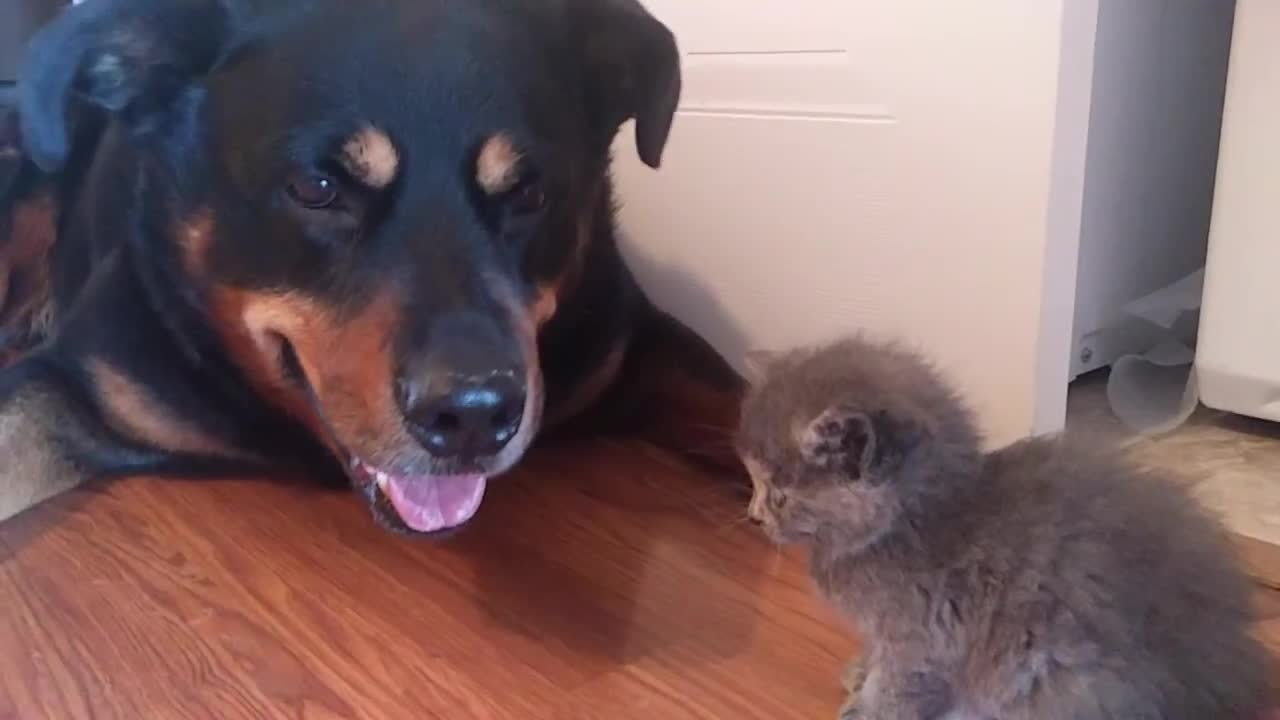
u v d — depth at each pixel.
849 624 0.50
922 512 0.44
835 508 0.44
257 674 0.50
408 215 0.51
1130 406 0.75
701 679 0.50
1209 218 0.83
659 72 0.58
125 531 0.63
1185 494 0.46
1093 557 0.42
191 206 0.56
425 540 0.62
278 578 0.58
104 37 0.52
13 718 0.48
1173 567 0.42
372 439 0.49
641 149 0.60
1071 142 0.56
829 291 0.68
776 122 0.68
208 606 0.55
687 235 0.77
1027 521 0.43
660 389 0.72
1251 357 0.69
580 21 0.59
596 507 0.66
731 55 0.69
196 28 0.53
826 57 0.64
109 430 0.66
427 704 0.48
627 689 0.49
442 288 0.49
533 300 0.57
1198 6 0.76
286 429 0.64
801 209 0.68
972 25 0.57
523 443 0.51
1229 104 0.66
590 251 0.66
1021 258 0.58
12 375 0.66
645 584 0.58
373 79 0.51
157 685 0.50
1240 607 0.44
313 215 0.51
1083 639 0.41
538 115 0.54
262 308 0.54
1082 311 0.77
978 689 0.43
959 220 0.60
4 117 0.76
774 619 0.55
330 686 0.49
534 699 0.49
